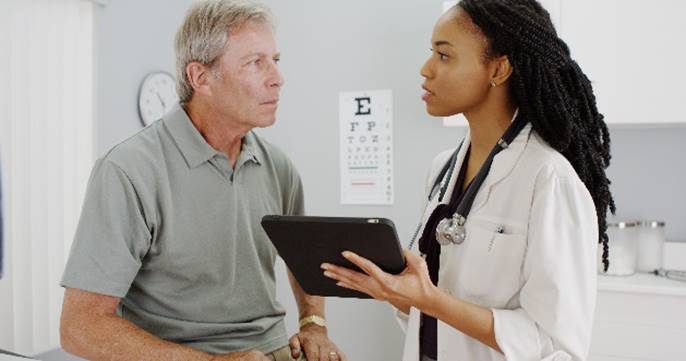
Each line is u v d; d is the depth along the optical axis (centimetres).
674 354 216
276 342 145
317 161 317
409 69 298
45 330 245
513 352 102
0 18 223
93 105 265
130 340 113
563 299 100
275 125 324
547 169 105
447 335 115
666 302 217
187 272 129
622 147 269
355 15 306
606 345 225
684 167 261
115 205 118
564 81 113
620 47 227
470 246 113
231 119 129
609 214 271
